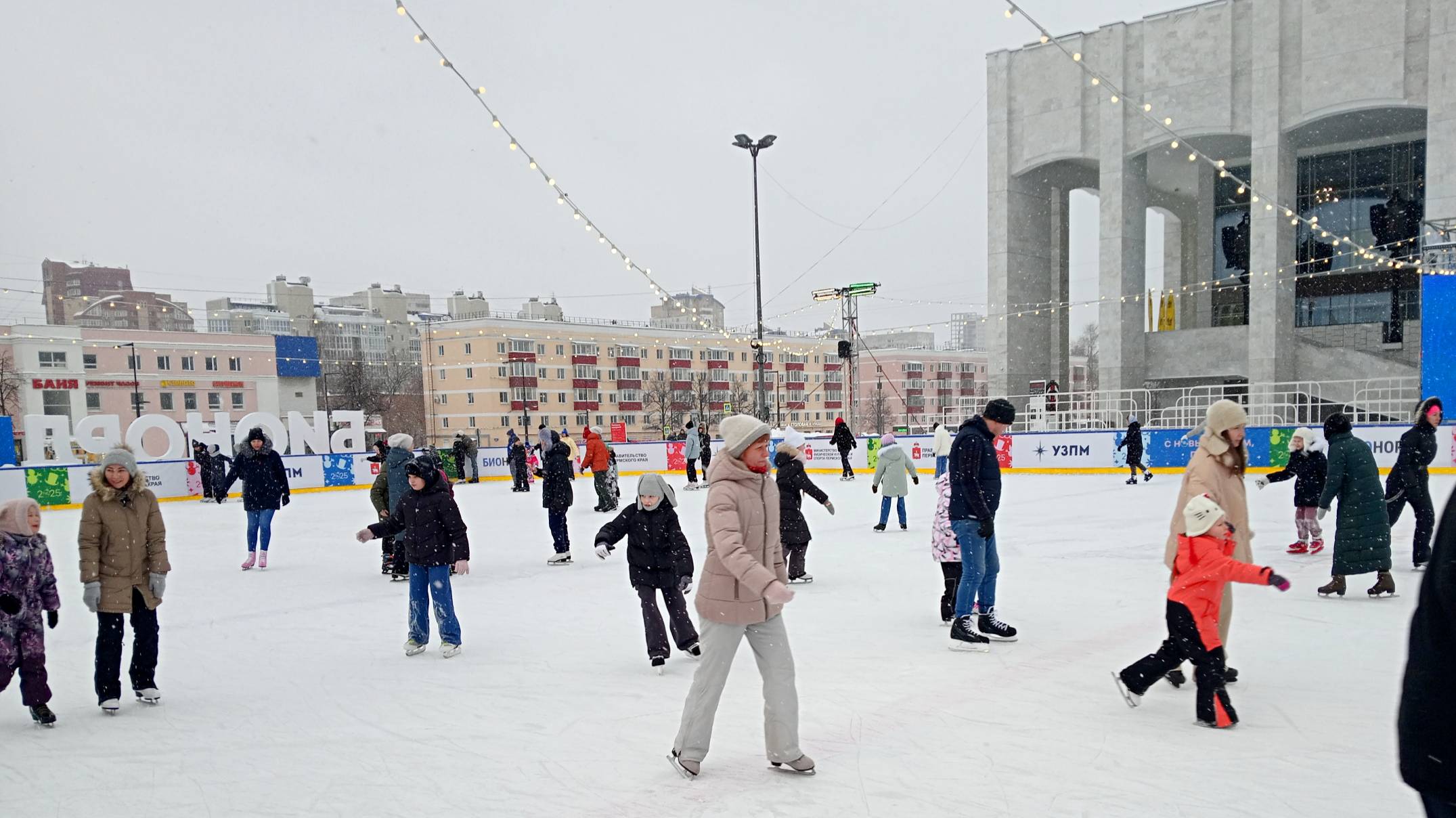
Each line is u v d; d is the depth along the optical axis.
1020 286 31.52
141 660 5.46
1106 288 28.92
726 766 4.15
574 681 5.69
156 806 3.94
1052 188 33.72
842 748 4.31
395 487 9.79
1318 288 30.12
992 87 31.22
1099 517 13.55
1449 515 1.87
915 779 3.90
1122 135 28.38
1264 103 25.94
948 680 5.39
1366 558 7.27
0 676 4.96
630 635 6.97
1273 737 4.31
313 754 4.53
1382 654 5.71
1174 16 27.52
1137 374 29.03
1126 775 3.88
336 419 25.61
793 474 8.77
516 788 3.98
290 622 7.87
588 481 25.28
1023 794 3.71
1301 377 27.03
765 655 3.98
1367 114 25.27
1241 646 5.95
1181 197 35.75
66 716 5.29
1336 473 7.30
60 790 4.15
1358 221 29.47
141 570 5.41
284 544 13.40
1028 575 8.91
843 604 7.78
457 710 5.16
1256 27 26.06
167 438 42.75
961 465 6.07
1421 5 23.72
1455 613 1.81
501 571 10.28
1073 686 5.21
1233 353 29.19
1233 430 4.89
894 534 12.45
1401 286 28.59
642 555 6.03
